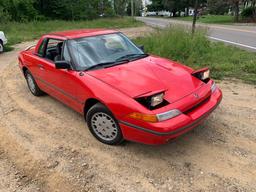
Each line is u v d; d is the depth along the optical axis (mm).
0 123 4816
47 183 3223
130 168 3396
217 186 3018
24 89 6574
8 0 28344
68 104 4605
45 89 5371
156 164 3443
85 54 4301
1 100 5898
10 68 8984
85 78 3891
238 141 3852
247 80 6555
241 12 35906
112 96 3467
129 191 3023
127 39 5000
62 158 3672
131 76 3762
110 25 29500
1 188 3182
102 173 3336
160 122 3141
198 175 3203
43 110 5238
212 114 4695
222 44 11719
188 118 3303
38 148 3949
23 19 28719
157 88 3482
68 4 35062
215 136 4000
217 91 4074
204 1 43875
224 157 3506
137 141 3406
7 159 3736
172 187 3037
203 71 3969
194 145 3799
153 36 10250
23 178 3334
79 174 3338
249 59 8727
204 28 10906
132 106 3262
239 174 3188
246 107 4953
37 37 18359
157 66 4117
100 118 3814
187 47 9164
